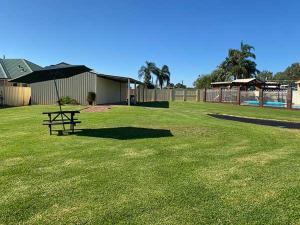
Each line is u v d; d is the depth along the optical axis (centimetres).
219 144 879
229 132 1098
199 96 4366
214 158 718
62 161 691
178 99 4631
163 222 406
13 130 1164
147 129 1176
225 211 436
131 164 666
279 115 2044
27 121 1474
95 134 1052
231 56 6009
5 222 409
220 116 1917
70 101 2902
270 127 1276
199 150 800
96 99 2917
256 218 414
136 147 831
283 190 511
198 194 495
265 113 2203
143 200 473
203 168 635
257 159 711
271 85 4681
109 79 3353
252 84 4438
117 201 470
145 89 4534
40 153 768
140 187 527
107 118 1588
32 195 495
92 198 482
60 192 507
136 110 2123
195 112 2141
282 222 404
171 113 1950
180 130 1147
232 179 567
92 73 2895
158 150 796
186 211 436
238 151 792
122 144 871
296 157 732
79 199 479
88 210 441
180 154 755
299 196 486
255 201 468
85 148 822
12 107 2611
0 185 541
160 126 1269
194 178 572
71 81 2939
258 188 521
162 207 450
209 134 1052
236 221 407
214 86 5325
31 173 606
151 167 642
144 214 429
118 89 3872
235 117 1877
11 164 668
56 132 1102
